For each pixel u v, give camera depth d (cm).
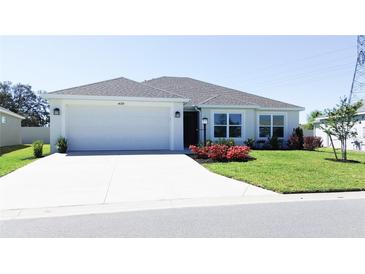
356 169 1043
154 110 1716
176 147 1711
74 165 1125
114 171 1005
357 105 1333
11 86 5231
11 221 514
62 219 525
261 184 790
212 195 696
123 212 566
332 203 631
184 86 2311
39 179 871
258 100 2142
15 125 2769
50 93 1544
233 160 1262
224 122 1934
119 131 1675
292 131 2086
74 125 1625
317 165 1134
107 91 1650
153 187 776
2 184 805
